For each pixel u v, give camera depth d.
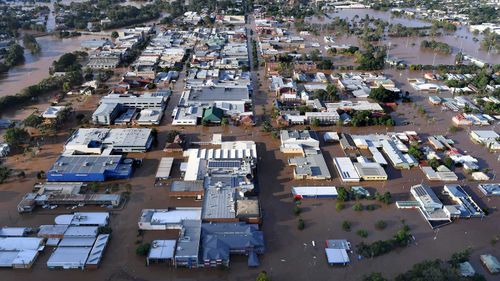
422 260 93.81
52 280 86.38
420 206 112.06
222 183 115.81
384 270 90.62
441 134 156.25
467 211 109.69
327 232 102.38
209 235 95.69
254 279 87.62
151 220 102.31
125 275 87.88
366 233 100.81
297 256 94.38
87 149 133.00
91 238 96.81
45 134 148.50
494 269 89.88
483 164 135.62
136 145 136.00
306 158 133.38
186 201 112.62
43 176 121.44
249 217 102.44
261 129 156.25
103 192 115.75
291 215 108.38
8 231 98.69
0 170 121.44
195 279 87.25
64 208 108.69
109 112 156.38
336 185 122.19
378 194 114.81
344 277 88.69
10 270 88.88
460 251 96.56
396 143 145.62
